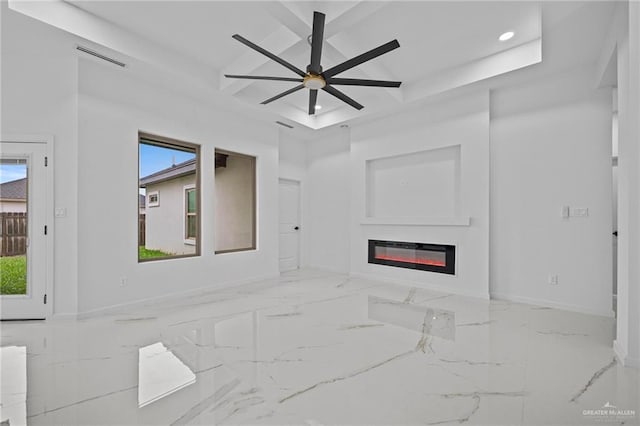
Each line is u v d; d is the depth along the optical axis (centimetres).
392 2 269
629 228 221
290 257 626
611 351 245
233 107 457
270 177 546
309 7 268
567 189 353
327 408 173
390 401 179
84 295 323
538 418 163
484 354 240
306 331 287
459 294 423
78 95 317
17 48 300
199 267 431
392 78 412
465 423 160
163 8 279
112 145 343
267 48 324
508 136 392
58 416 165
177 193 575
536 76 365
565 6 260
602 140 334
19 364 221
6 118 306
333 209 609
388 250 506
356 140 547
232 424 159
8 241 313
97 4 274
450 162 446
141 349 247
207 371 213
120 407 173
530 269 377
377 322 312
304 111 545
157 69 342
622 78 235
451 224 429
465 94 416
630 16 217
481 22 296
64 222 316
